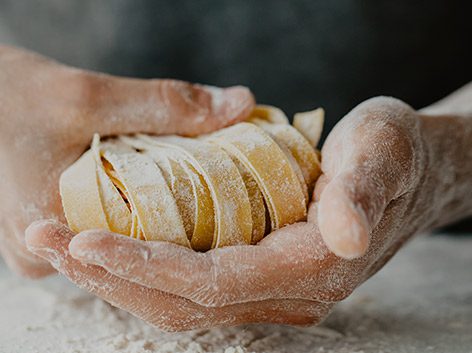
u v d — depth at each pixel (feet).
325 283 0.93
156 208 0.93
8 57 1.26
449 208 1.36
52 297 1.38
